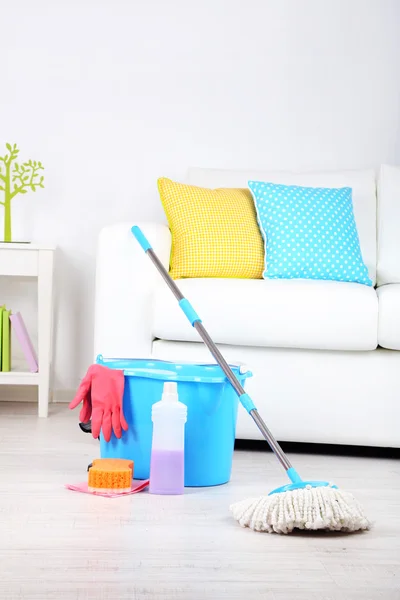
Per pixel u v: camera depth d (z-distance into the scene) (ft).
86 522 6.88
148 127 14.20
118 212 14.23
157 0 14.16
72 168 14.20
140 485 8.13
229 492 8.25
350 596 5.32
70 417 12.73
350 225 11.98
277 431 10.41
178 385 8.37
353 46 14.19
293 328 10.17
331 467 9.76
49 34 14.16
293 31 14.20
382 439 10.37
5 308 13.20
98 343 10.82
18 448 10.07
